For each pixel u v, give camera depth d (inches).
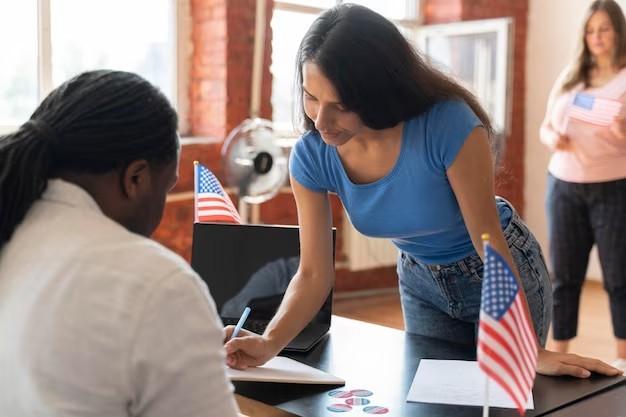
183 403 36.3
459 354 68.2
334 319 81.6
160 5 179.5
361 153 64.3
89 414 35.0
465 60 208.5
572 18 224.4
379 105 58.1
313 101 59.4
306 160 67.6
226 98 180.2
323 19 58.6
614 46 129.6
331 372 63.4
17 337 35.8
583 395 57.2
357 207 67.6
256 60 182.5
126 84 39.8
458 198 61.4
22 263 37.4
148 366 35.4
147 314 35.5
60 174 39.1
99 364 35.0
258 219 183.9
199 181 82.7
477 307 72.4
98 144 38.2
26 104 159.5
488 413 53.2
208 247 79.5
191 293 37.1
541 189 234.4
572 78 135.0
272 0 185.9
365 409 54.7
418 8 225.1
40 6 157.8
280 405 55.7
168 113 40.6
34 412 35.0
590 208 133.7
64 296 35.7
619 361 136.1
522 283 70.2
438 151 60.8
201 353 36.7
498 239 60.5
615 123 128.3
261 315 77.1
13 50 156.6
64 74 164.2
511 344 47.2
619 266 133.0
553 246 138.4
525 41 233.1
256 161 154.6
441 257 71.7
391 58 57.6
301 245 70.0
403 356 67.9
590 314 191.0
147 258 37.0
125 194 39.8
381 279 216.7
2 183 37.7
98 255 36.5
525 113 235.5
